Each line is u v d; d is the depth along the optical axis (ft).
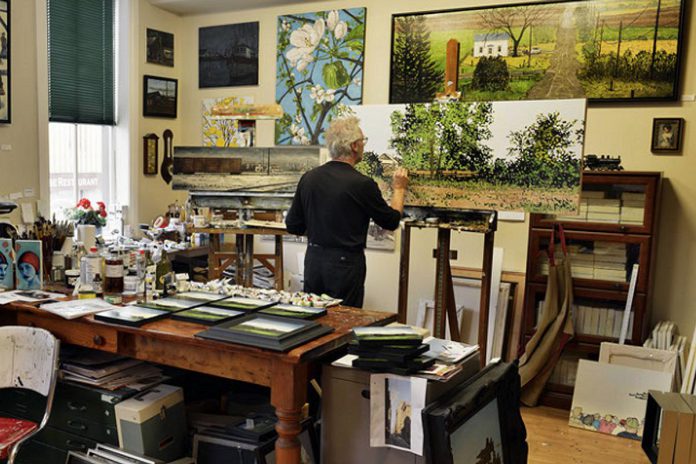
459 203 9.81
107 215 16.14
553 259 11.86
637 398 10.84
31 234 9.37
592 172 11.44
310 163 12.00
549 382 12.24
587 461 9.77
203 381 9.06
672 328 11.71
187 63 17.57
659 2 11.92
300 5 15.81
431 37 14.12
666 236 12.20
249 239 12.73
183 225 15.29
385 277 15.24
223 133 17.15
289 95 16.12
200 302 8.17
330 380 6.60
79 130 15.87
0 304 8.05
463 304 13.79
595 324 12.01
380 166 10.31
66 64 15.20
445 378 6.18
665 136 12.05
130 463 7.14
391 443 6.21
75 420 7.98
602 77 12.53
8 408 8.70
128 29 16.19
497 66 13.47
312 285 9.93
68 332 7.82
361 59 15.08
